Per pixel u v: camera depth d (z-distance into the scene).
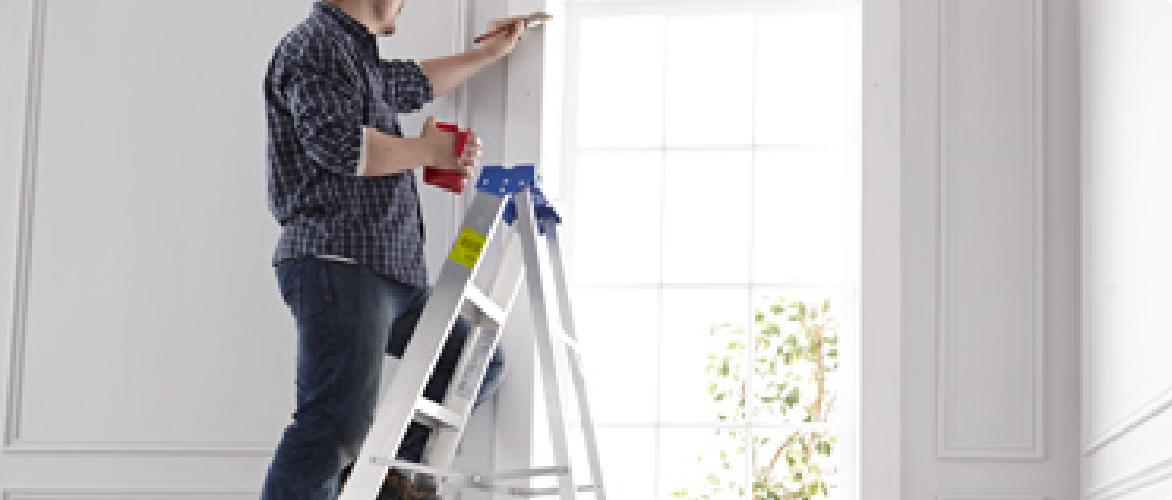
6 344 4.13
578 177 4.38
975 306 3.92
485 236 3.22
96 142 4.19
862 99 4.03
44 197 4.18
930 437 3.88
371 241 3.44
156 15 4.22
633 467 4.27
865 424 3.90
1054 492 3.83
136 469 4.08
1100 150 3.63
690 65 4.38
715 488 4.24
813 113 4.32
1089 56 3.78
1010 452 3.85
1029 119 3.97
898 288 3.93
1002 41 4.01
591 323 4.34
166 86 4.19
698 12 4.38
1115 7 3.46
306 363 3.40
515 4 4.12
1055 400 3.86
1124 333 3.30
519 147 4.05
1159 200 2.95
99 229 4.16
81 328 4.13
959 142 3.98
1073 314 3.88
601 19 4.41
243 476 4.04
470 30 4.12
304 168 3.44
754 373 4.27
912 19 4.05
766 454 4.23
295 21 4.18
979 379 3.89
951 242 3.95
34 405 4.12
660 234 4.34
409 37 4.12
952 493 3.85
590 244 4.36
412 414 3.10
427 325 3.15
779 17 4.35
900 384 3.90
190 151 4.16
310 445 3.36
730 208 4.33
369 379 3.41
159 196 4.15
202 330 4.10
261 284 4.09
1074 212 3.92
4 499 4.10
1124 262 3.30
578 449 4.30
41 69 4.23
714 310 4.30
